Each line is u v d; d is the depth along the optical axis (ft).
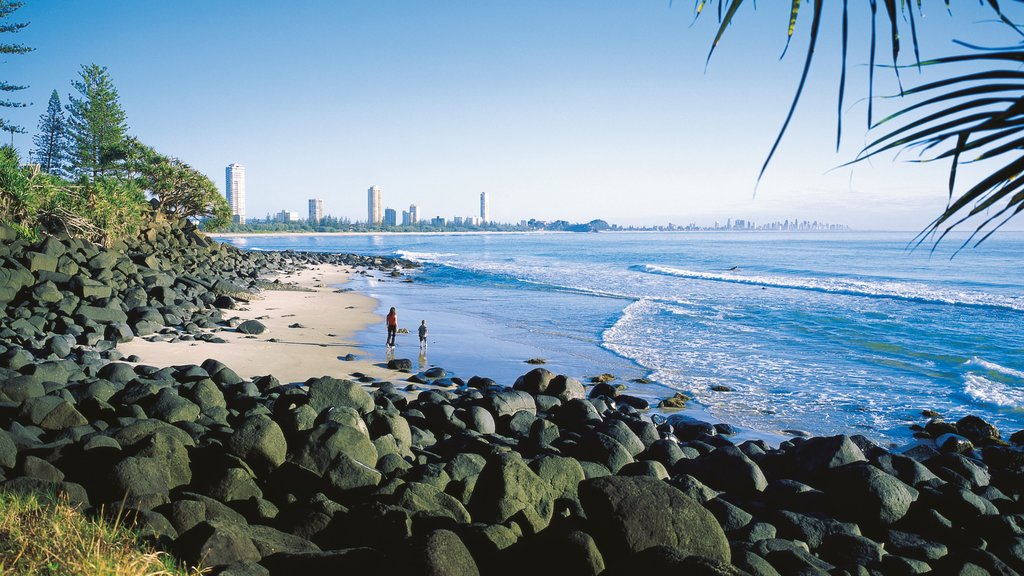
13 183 102.94
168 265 134.00
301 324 90.12
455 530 19.70
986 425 45.91
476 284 166.20
